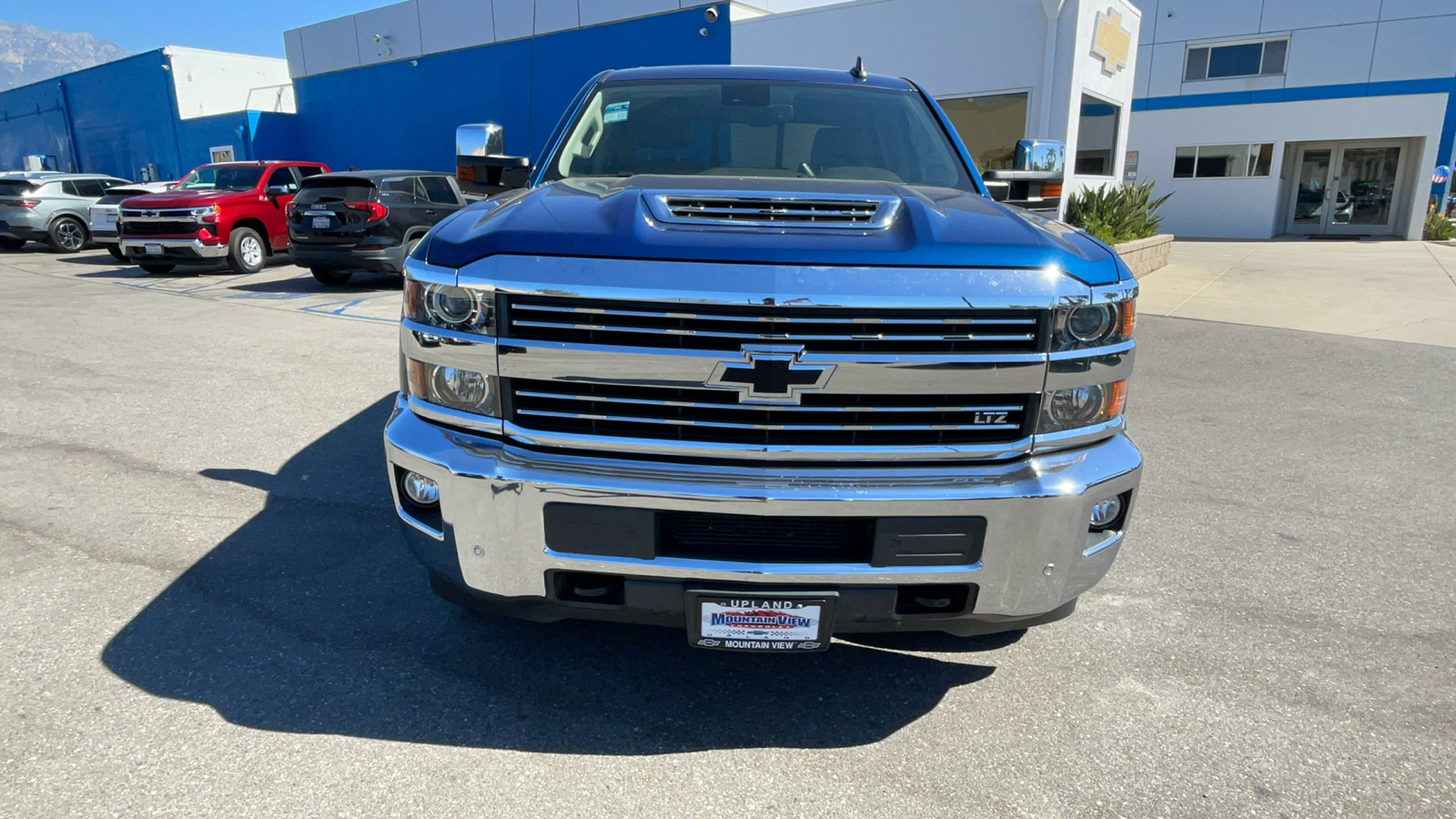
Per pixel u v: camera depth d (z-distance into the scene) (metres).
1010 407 2.16
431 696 2.54
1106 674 2.76
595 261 2.06
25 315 9.27
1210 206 21.69
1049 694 2.65
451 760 2.27
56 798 2.07
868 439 2.12
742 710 2.54
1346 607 3.22
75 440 4.85
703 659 2.80
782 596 2.12
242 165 13.99
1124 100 13.80
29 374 6.43
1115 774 2.28
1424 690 2.69
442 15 20.05
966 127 12.66
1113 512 2.38
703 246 2.08
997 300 2.07
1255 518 4.07
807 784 2.22
